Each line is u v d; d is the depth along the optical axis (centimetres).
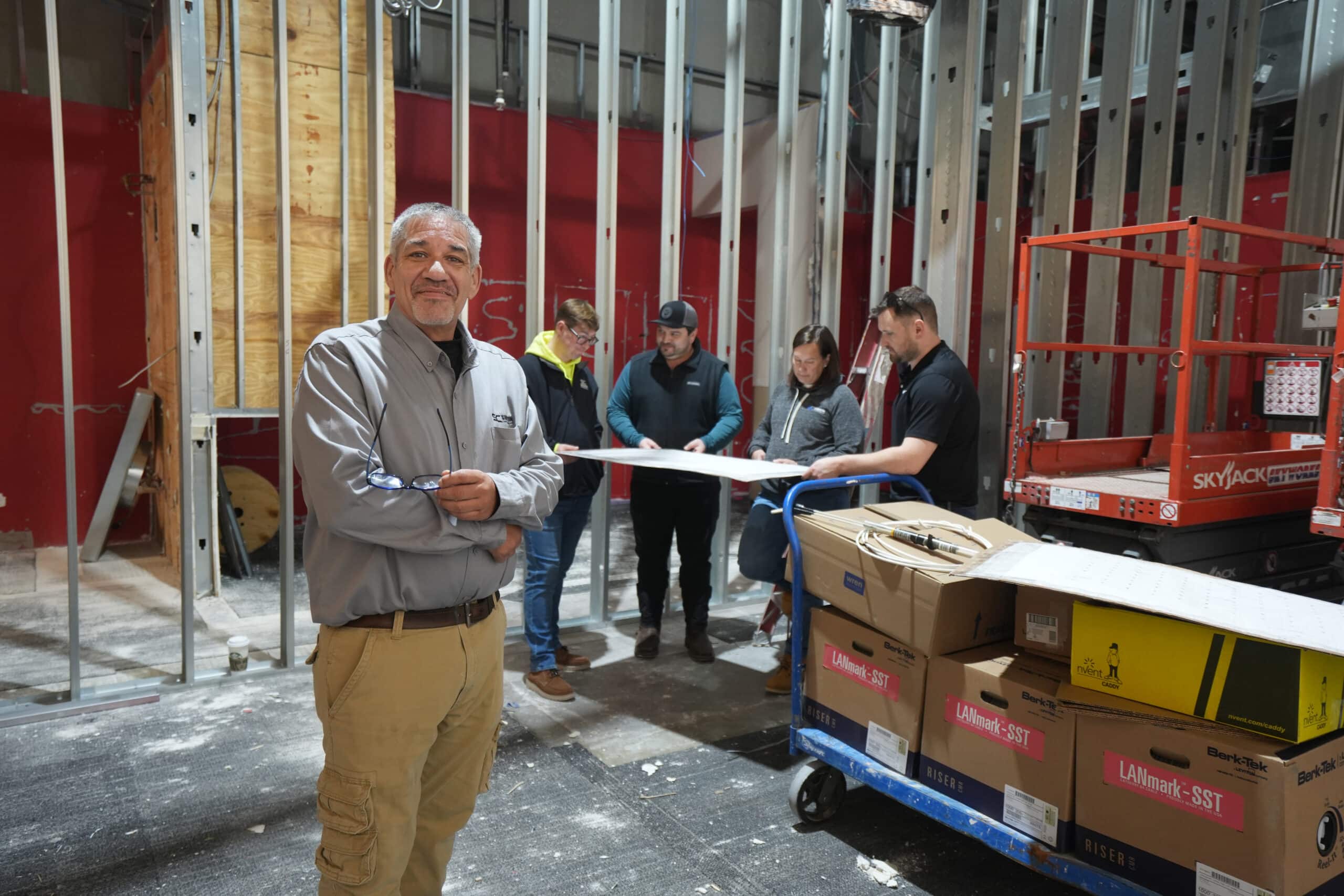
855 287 734
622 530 598
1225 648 153
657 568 350
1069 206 400
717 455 332
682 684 326
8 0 475
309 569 141
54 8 271
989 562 189
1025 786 181
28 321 489
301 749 262
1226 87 428
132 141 509
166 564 475
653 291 648
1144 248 425
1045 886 201
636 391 347
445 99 563
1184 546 254
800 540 234
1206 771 153
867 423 423
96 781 240
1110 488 268
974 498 284
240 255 377
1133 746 163
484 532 140
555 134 598
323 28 380
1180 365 244
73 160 492
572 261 611
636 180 635
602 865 206
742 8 411
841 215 445
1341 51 408
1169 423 455
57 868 199
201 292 377
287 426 319
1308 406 325
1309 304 416
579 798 239
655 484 341
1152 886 161
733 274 425
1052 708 176
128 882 194
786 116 430
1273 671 148
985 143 714
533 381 312
